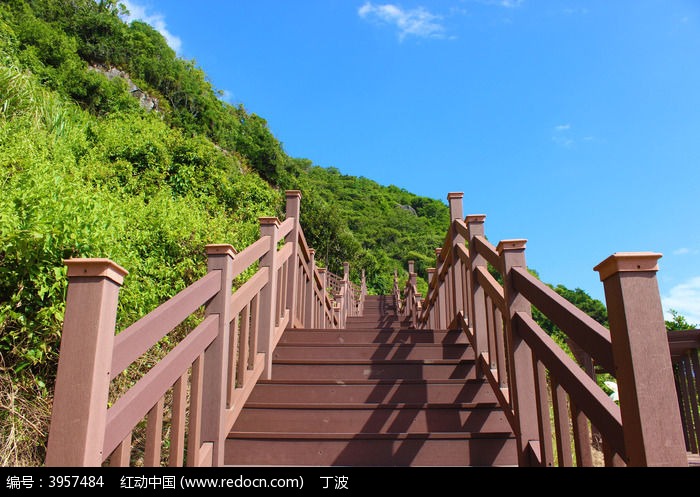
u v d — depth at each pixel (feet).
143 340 5.28
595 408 5.31
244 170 64.54
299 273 16.65
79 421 4.10
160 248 14.98
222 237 17.24
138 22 86.48
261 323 11.46
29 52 42.65
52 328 9.18
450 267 16.53
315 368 11.76
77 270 4.46
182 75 76.95
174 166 29.99
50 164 15.53
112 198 15.51
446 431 9.90
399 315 47.75
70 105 36.04
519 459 7.68
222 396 7.60
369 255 84.12
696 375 16.52
